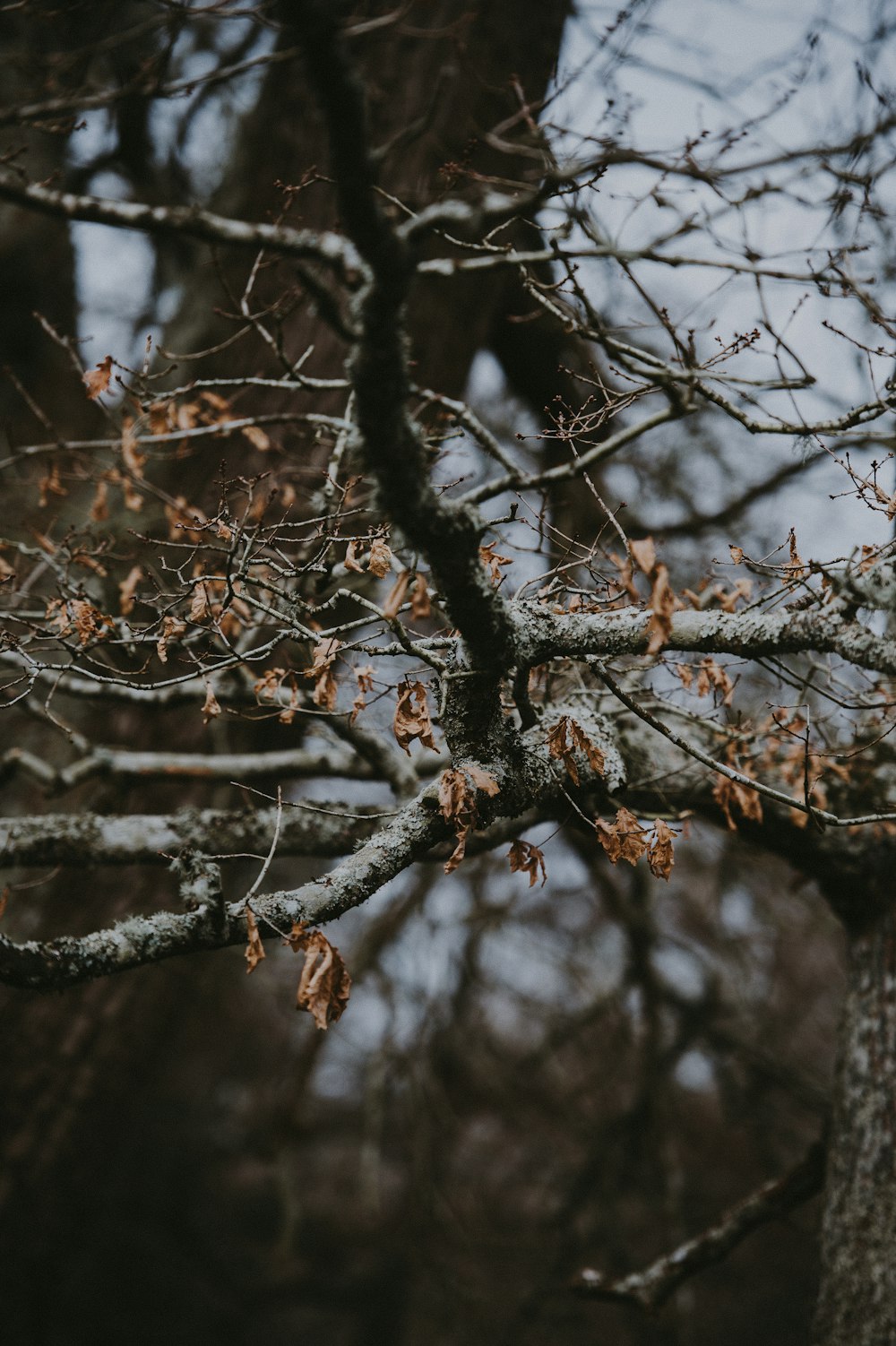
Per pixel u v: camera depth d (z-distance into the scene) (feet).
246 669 12.19
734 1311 36.45
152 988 19.22
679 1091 34.68
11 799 18.22
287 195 10.60
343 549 13.16
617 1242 26.68
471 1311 27.35
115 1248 39.55
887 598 7.66
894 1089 12.27
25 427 23.20
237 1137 46.44
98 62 16.57
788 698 13.94
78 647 10.02
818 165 9.11
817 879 13.24
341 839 12.46
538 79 18.85
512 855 8.65
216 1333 42.68
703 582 11.87
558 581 10.07
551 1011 28.73
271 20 10.73
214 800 18.60
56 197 7.10
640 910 24.40
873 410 8.32
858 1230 12.03
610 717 11.25
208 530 10.13
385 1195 48.03
